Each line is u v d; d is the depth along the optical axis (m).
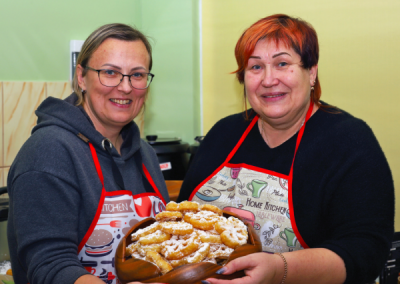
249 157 1.03
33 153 0.81
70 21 2.08
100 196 0.88
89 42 0.92
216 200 1.05
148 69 0.98
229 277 0.64
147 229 0.74
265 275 0.66
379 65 1.76
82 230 0.85
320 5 1.92
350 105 1.87
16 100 1.90
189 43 2.29
